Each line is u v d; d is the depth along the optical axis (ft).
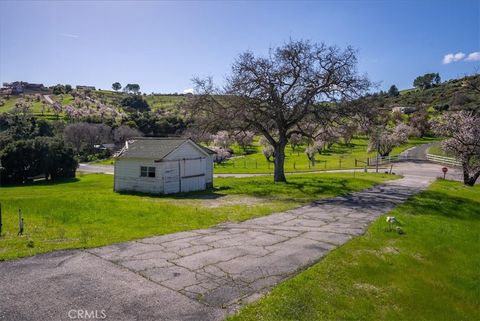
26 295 22.09
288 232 41.09
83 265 27.55
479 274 33.60
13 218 45.75
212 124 93.20
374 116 90.68
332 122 92.84
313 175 122.21
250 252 32.48
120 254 30.55
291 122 95.40
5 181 170.30
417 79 597.11
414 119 333.21
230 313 20.92
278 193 76.95
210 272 27.14
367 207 60.03
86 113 451.94
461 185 109.70
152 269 27.25
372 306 24.27
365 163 189.16
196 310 21.11
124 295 22.63
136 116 390.83
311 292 24.52
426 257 35.83
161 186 80.89
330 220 48.85
